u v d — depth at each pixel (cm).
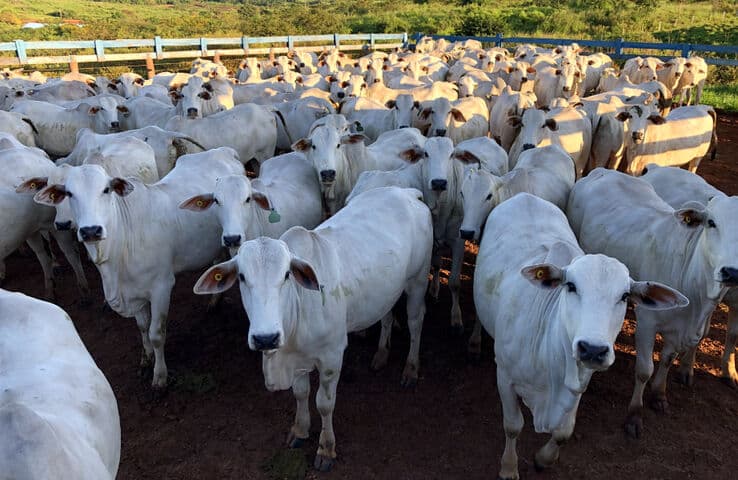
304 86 1361
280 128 1152
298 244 437
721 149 1434
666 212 538
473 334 623
